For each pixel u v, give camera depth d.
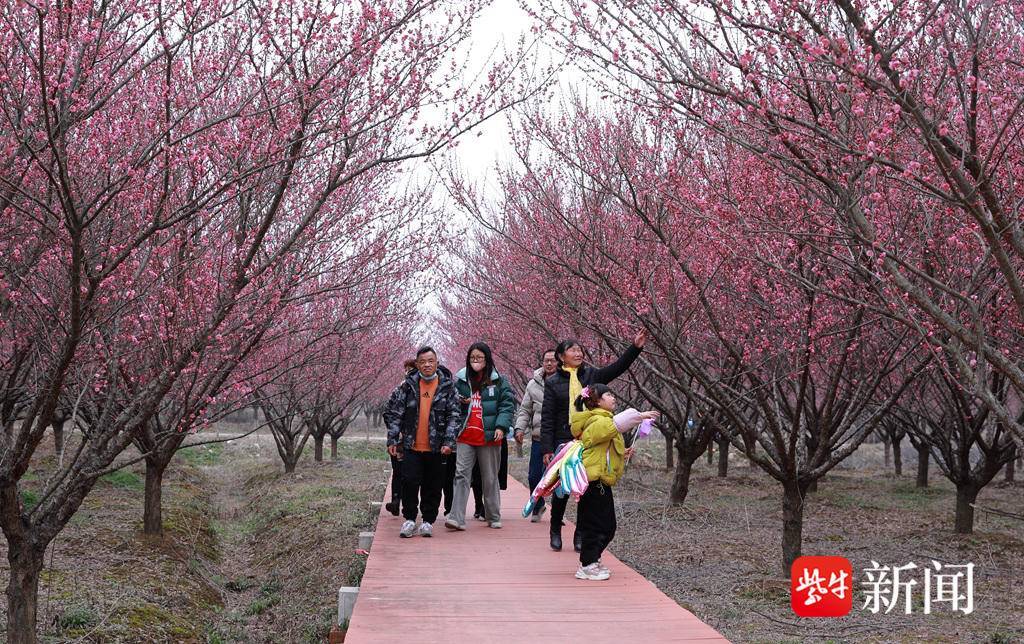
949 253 6.51
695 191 7.26
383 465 21.81
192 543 10.55
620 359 7.80
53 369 5.18
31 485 12.06
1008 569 9.51
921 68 4.93
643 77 5.50
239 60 5.60
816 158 5.22
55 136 4.82
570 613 5.70
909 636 6.81
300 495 15.02
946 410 11.90
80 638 6.27
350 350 15.78
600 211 9.95
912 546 10.70
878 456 26.59
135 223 6.02
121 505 12.10
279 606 8.52
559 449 7.45
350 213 9.05
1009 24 5.89
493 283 13.72
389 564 7.25
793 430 8.12
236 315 6.98
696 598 8.04
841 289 7.12
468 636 5.16
